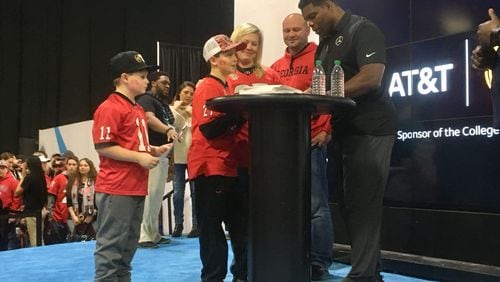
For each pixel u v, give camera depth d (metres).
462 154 3.31
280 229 1.72
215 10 9.52
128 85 2.52
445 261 3.25
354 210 2.26
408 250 3.60
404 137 3.64
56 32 9.66
